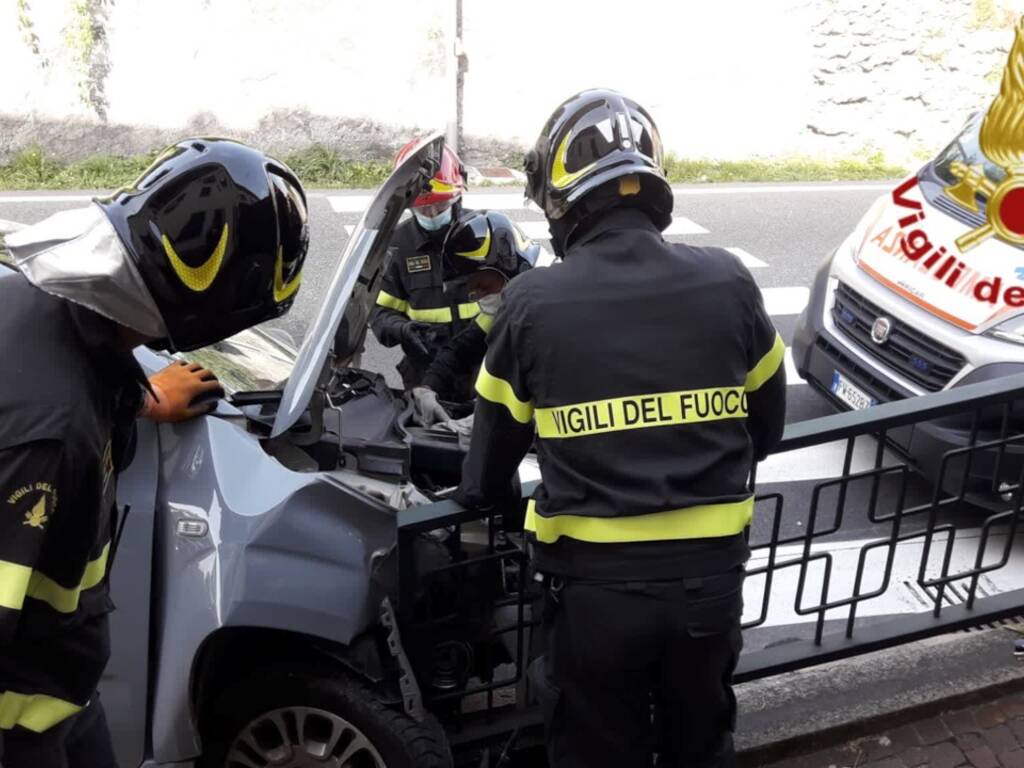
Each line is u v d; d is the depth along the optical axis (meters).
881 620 4.06
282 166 1.97
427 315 4.00
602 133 2.21
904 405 2.97
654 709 2.41
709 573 2.12
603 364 2.08
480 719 2.87
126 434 1.93
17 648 1.82
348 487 2.65
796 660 3.17
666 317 2.10
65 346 1.71
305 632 2.48
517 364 2.15
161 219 1.75
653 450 2.09
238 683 2.62
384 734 2.55
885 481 5.16
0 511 1.61
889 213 5.27
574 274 2.13
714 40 12.02
